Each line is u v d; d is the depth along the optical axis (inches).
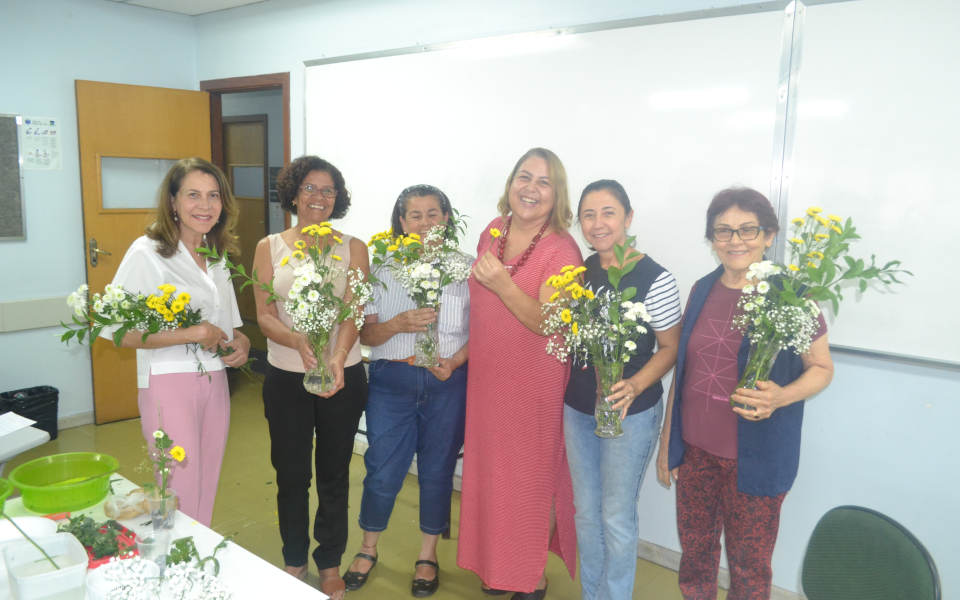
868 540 50.3
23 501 57.4
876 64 76.7
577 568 102.2
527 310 74.9
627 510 76.1
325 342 74.3
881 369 81.1
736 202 69.3
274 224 212.2
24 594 41.0
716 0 88.3
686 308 75.6
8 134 141.6
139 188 164.1
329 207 84.6
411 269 79.1
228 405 82.6
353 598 91.2
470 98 114.5
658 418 76.7
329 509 88.3
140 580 41.3
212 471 81.5
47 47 146.9
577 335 67.3
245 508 117.0
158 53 167.5
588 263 80.9
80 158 150.4
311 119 143.6
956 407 76.9
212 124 175.0
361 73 131.6
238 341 83.0
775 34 83.0
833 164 80.7
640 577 98.2
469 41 113.5
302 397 83.6
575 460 78.8
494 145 112.3
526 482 80.9
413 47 121.6
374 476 92.2
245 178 220.4
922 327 77.0
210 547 51.9
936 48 73.1
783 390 65.1
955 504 78.0
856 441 83.9
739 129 87.0
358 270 78.1
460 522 88.1
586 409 76.4
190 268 78.9
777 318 62.0
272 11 152.1
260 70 157.6
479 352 82.7
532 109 106.6
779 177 84.6
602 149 99.3
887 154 77.1
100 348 156.3
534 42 105.0
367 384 89.1
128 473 131.9
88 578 41.7
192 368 77.2
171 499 51.5
